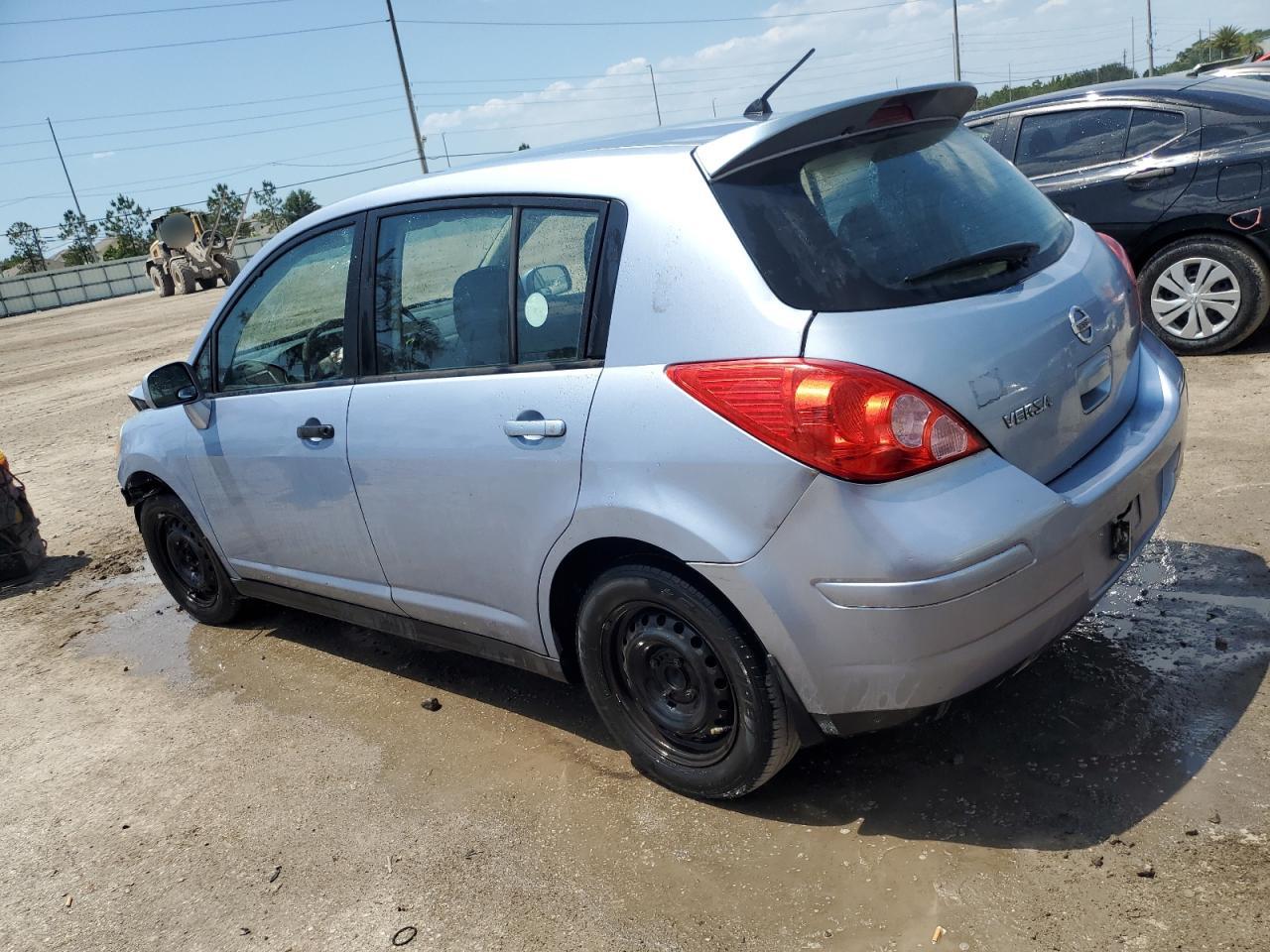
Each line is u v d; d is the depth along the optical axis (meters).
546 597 3.02
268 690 4.17
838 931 2.38
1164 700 3.04
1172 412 2.95
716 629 2.61
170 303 35.91
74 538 6.84
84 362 18.30
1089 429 2.74
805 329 2.34
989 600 2.32
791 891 2.54
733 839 2.77
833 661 2.43
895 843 2.63
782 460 2.35
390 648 4.41
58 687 4.55
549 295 2.87
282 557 4.08
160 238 41.22
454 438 3.08
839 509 2.30
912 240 2.55
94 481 8.30
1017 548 2.33
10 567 6.12
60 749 3.97
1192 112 6.27
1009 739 2.98
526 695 3.78
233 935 2.75
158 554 4.97
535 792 3.14
